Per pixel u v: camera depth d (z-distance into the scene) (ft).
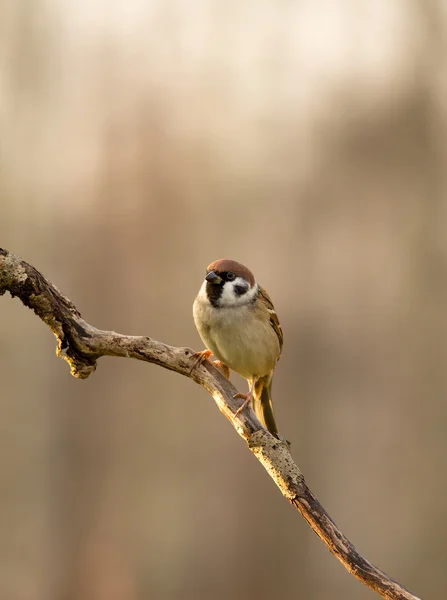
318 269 55.52
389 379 50.93
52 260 53.31
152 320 54.29
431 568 44.86
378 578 14.97
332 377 52.65
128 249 55.36
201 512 49.29
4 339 47.34
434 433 48.55
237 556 48.55
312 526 15.66
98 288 54.19
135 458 49.73
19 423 47.50
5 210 50.85
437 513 46.47
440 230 52.60
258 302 20.79
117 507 48.65
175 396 50.85
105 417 49.80
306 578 48.06
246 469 50.19
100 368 50.42
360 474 49.60
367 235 54.75
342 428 51.16
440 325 50.29
